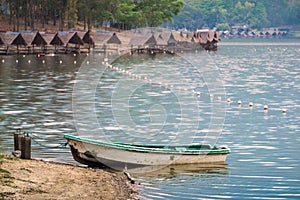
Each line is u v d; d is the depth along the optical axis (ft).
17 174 228.22
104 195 218.79
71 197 212.64
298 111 427.33
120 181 238.27
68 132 335.67
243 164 269.03
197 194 228.02
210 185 238.07
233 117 398.83
